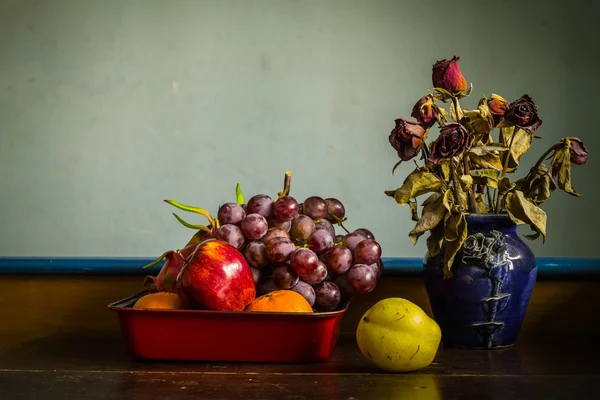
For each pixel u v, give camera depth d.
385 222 2.25
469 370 0.81
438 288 0.90
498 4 2.19
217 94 2.29
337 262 0.88
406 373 0.80
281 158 2.27
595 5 2.16
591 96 2.18
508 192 0.88
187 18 2.29
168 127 2.31
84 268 1.05
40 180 2.36
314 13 2.24
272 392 0.71
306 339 0.82
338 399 0.69
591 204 2.21
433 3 2.20
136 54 2.31
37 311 1.07
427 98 0.87
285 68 2.26
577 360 0.87
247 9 2.26
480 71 2.19
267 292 0.89
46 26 2.33
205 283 0.81
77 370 0.82
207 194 2.30
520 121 0.83
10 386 0.74
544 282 1.04
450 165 0.87
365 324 0.81
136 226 2.34
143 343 0.83
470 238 0.88
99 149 2.34
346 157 2.25
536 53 2.18
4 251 2.37
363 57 2.23
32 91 2.35
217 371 0.80
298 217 0.91
